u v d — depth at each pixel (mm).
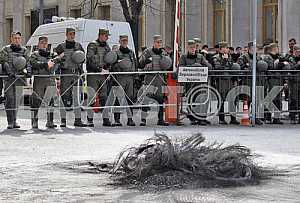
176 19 16875
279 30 31297
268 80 17188
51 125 16047
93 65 16234
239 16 33062
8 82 15680
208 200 7465
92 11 35875
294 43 18094
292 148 12109
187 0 35625
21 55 15758
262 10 32344
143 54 16953
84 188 8227
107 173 9250
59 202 7441
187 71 16703
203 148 8953
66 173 9320
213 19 35219
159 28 37469
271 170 9391
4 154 11242
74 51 16000
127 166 8859
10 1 50156
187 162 8539
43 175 9164
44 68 15750
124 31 23047
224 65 17047
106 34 16422
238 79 17109
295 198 7645
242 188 8141
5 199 7598
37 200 7547
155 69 16781
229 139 13500
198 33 35406
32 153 11375
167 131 15102
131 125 16703
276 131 15336
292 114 17656
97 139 13461
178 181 8312
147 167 8578
